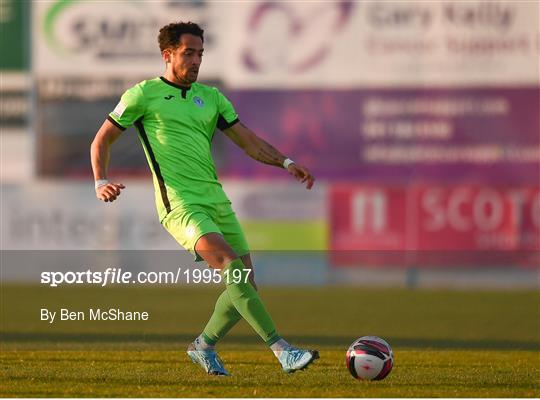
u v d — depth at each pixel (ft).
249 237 181.06
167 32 74.23
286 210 181.27
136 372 79.71
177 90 74.74
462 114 180.96
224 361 87.81
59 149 184.24
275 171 181.06
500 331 118.52
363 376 74.43
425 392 70.33
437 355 93.76
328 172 181.78
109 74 184.44
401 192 180.75
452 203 180.14
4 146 184.65
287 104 182.29
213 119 76.18
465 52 180.65
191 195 73.46
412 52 181.16
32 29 185.06
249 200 181.06
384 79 181.57
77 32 184.34
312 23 182.09
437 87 181.06
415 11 181.16
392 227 180.75
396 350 98.12
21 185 183.83
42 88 184.65
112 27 184.14
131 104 73.67
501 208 179.63
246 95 182.70
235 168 181.06
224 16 182.39
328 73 182.29
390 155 181.27
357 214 180.96
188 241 72.49
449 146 180.86
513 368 84.48
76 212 183.21
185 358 89.10
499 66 180.45
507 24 180.14
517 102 180.14
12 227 183.21
